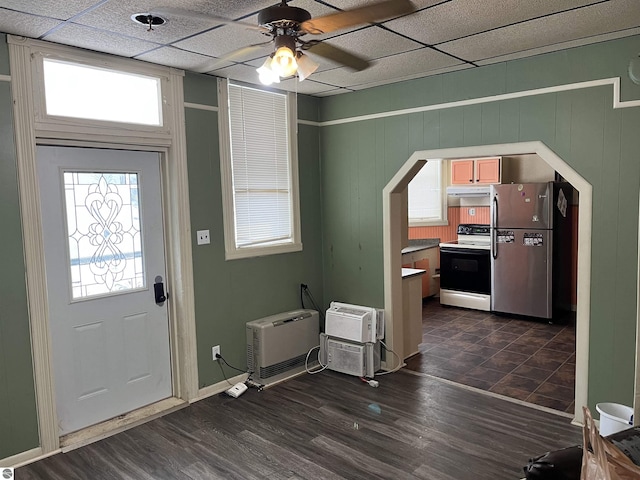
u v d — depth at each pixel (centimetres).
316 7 237
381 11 188
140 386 358
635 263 304
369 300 444
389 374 421
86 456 296
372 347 411
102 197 329
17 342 286
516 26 272
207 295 382
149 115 344
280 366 411
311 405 362
